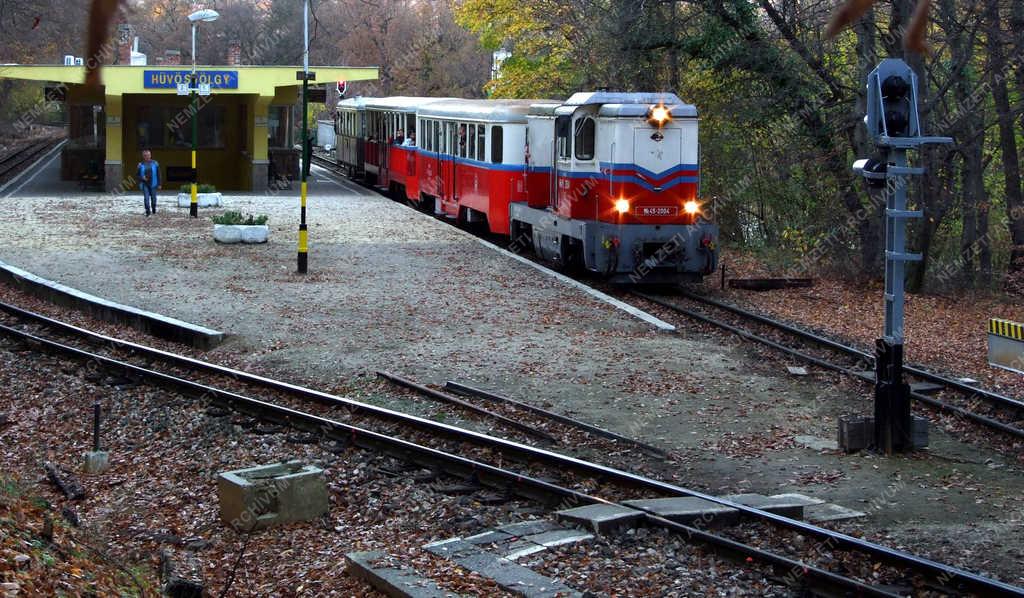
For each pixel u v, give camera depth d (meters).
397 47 65.31
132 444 12.84
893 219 11.94
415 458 11.48
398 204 38.62
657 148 22.28
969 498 10.46
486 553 8.66
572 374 15.78
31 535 7.88
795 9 26.22
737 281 24.25
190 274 23.53
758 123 29.02
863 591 7.37
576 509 9.55
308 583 8.41
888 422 12.07
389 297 21.44
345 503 10.55
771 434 12.91
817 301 23.02
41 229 29.84
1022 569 8.42
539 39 41.81
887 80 11.55
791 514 9.67
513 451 11.56
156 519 10.27
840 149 27.67
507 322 19.36
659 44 28.94
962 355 17.88
